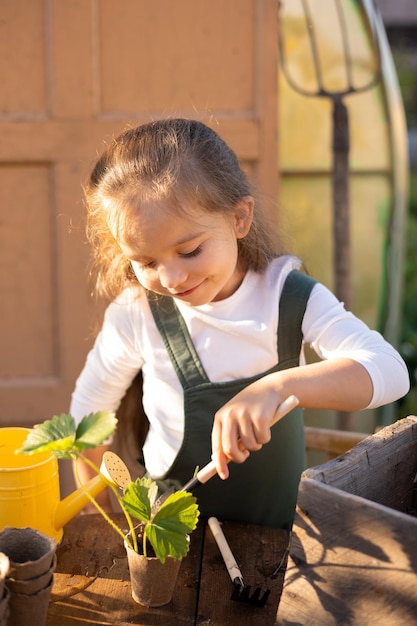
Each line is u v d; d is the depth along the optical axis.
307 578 0.87
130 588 1.03
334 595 0.85
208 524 1.19
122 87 2.15
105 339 1.37
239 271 1.28
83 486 1.00
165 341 1.29
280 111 2.36
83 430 0.86
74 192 2.18
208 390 1.27
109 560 1.09
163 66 2.14
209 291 1.14
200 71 2.15
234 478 1.29
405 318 3.98
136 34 2.12
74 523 1.19
